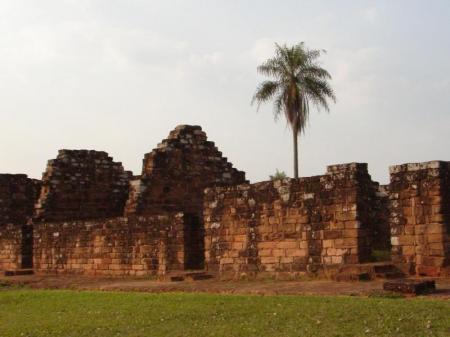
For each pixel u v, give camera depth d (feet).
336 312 51.44
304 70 145.18
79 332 53.26
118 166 140.97
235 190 92.02
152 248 103.14
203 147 123.13
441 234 70.69
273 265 86.43
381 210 91.30
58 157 134.92
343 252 79.46
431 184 71.87
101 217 136.56
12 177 151.33
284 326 48.34
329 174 81.66
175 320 54.80
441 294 58.23
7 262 134.31
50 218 130.21
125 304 67.10
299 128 144.25
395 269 74.02
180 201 118.73
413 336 42.37
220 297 66.49
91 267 113.60
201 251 101.14
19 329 56.80
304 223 83.56
